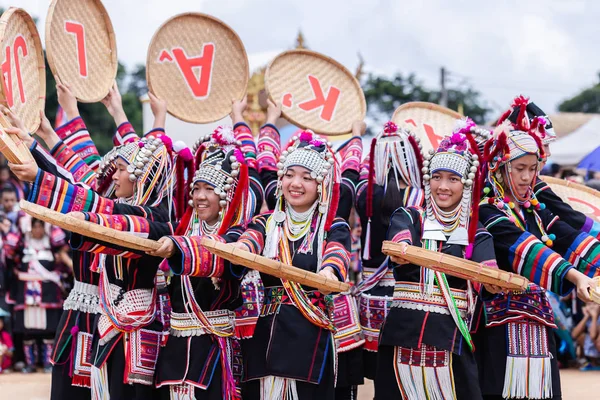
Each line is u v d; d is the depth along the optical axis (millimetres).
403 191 4508
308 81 5168
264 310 3725
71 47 4480
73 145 4371
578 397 6012
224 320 3715
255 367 3680
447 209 3713
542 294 3936
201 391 3637
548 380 3889
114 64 4738
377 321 4504
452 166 3646
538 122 4137
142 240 3420
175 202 4082
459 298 3637
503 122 4137
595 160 8328
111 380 3852
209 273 3559
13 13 3934
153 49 4789
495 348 3906
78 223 3256
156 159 3980
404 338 3607
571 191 4883
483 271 3260
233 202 3758
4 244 7887
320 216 3771
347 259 3660
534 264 3648
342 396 4648
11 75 3955
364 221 4578
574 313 8133
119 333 3838
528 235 3711
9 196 8062
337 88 5246
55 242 7953
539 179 4328
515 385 3854
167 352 3715
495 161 3986
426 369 3584
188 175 4051
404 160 4441
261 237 3736
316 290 3689
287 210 3811
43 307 7871
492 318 3912
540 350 3887
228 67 5016
